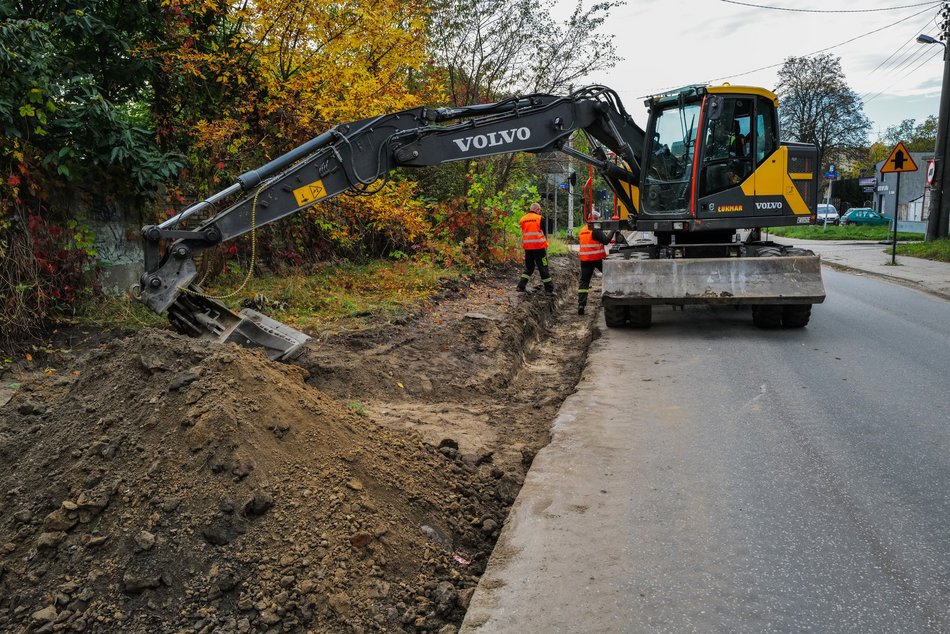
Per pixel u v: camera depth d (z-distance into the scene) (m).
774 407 6.14
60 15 7.86
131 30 9.09
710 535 3.77
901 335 9.27
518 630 2.94
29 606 3.10
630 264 9.67
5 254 6.81
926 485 4.42
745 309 11.78
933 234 23.80
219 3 9.58
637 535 3.77
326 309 9.22
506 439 5.83
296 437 3.99
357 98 10.25
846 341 8.94
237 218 6.58
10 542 3.37
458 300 11.20
